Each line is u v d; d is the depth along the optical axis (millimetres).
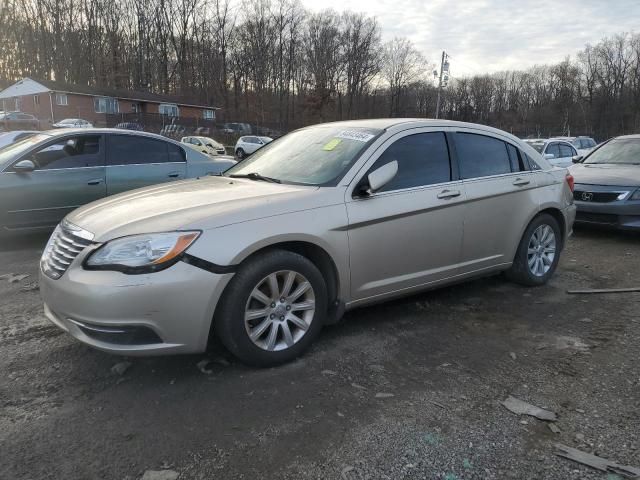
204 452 2539
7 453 2510
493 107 95125
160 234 2996
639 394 3119
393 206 3850
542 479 2383
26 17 63438
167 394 3057
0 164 6270
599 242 7492
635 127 80250
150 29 65500
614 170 7898
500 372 3396
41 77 64625
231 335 3199
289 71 75750
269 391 3107
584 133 83000
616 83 84062
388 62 85625
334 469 2434
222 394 3066
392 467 2451
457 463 2484
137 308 2896
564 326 4203
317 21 79000
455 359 3578
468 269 4512
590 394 3123
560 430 2752
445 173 4297
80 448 2557
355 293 3760
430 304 4656
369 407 2953
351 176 3748
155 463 2457
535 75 94938
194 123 53188
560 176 5367
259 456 2516
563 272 5844
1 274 5391
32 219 6379
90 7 63312
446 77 48250
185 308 2990
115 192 6902
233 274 3129
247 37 70312
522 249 5000
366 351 3672
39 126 44062
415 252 4039
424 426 2773
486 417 2867
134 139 7168
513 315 4434
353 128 4312
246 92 71438
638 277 5648
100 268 2971
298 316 3514
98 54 64625
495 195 4570
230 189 3730
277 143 4824
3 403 2938
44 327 3992
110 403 2957
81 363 3420
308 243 3471
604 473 2416
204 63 67875
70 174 6570
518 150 5016
